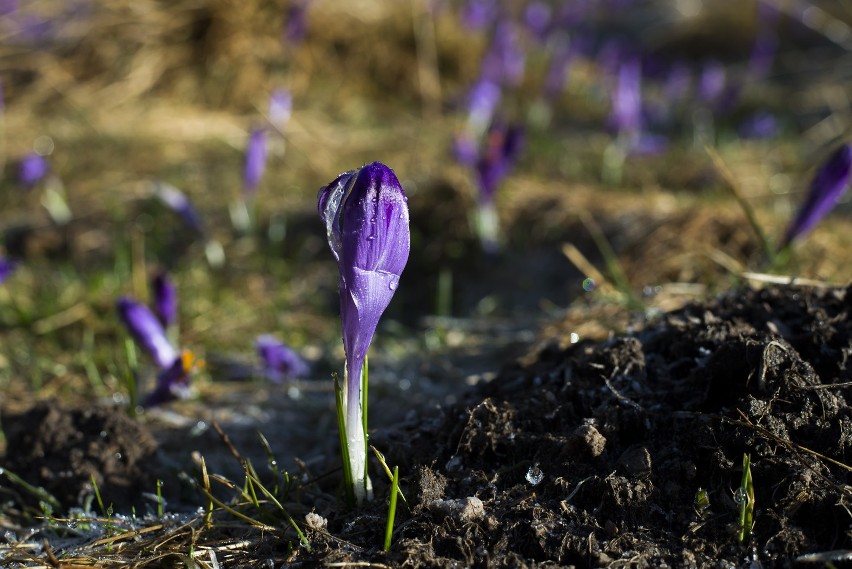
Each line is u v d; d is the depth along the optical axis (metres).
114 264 0.93
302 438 0.69
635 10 2.05
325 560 0.55
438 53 1.45
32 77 1.31
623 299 0.73
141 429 0.65
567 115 1.39
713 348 0.61
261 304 0.89
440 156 1.11
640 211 0.93
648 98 1.44
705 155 1.15
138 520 0.61
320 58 1.39
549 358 0.66
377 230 0.53
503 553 0.54
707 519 0.55
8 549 0.59
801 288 0.65
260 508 0.58
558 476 0.57
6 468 0.64
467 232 0.94
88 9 1.36
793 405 0.57
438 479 0.57
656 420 0.58
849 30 1.68
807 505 0.55
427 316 0.89
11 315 0.85
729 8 1.89
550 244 0.92
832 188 0.69
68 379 0.78
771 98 1.45
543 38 1.60
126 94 1.30
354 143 1.18
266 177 1.08
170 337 0.77
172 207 0.93
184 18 1.33
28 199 1.05
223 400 0.74
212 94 1.32
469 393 0.65
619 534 0.55
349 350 0.55
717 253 0.79
